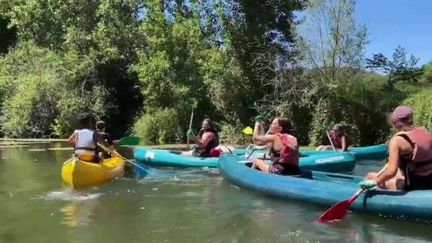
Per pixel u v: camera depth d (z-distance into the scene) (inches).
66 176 319.6
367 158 484.1
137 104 901.2
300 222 221.5
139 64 792.3
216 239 196.9
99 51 868.6
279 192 270.8
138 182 336.5
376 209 220.1
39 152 556.7
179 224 220.4
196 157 417.4
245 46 776.3
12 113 836.6
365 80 700.0
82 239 198.5
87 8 921.5
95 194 293.4
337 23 670.5
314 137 673.0
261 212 243.0
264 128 447.8
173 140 745.6
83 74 842.8
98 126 402.3
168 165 421.7
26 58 935.0
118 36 873.5
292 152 292.8
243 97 750.5
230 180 328.2
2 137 850.1
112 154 400.2
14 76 904.9
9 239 200.1
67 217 235.5
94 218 232.7
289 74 701.9
